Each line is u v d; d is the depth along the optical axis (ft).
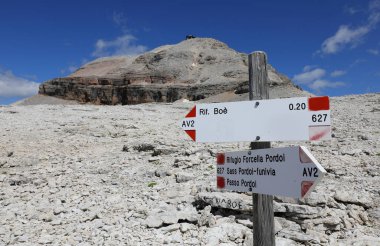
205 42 625.82
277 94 255.09
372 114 89.30
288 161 13.43
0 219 27.43
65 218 27.45
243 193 28.58
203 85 488.85
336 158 42.65
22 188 36.19
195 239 22.76
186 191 31.78
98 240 23.26
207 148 49.03
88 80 550.77
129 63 640.58
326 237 23.31
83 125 82.74
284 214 25.50
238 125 14.98
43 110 116.98
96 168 43.29
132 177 39.04
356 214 26.53
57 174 40.73
